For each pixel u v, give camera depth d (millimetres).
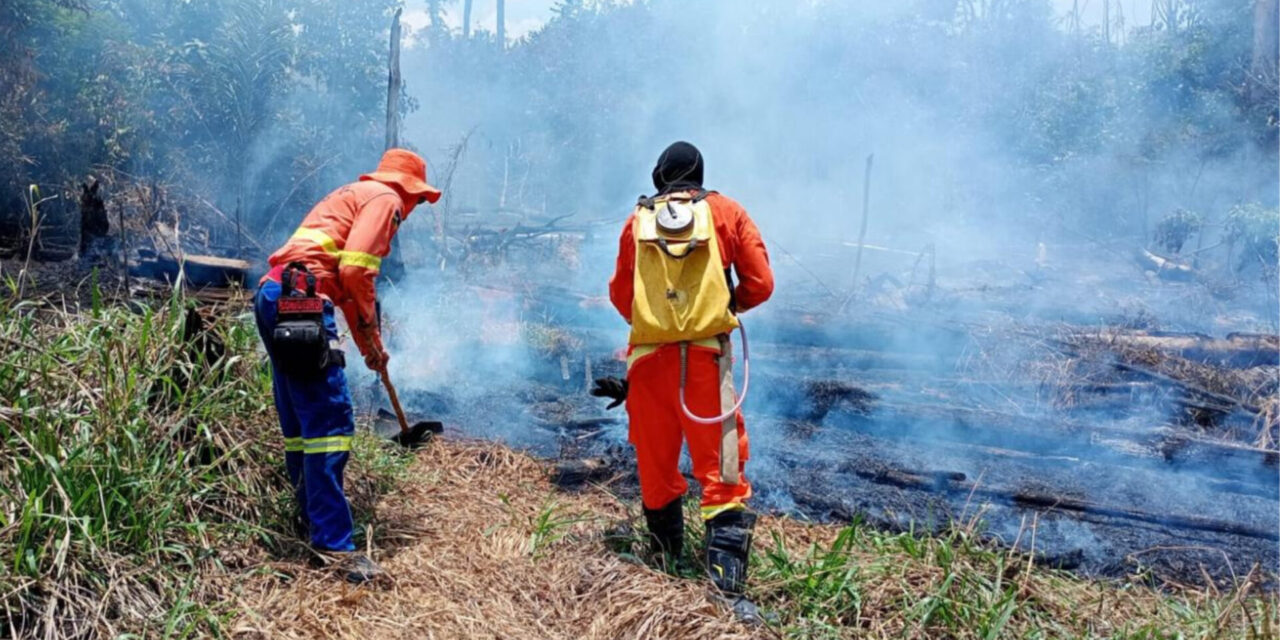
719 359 3525
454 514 3975
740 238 3617
